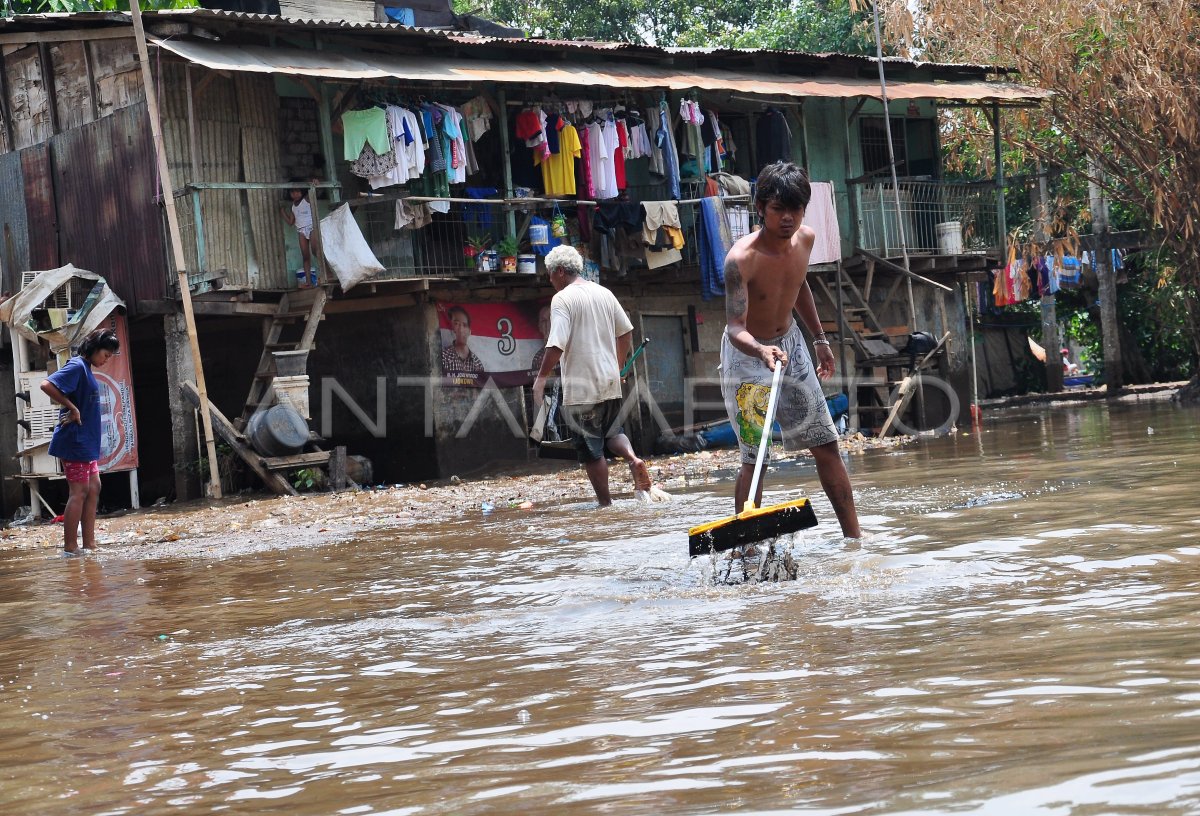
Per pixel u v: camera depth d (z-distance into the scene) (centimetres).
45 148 1506
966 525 538
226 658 374
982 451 1086
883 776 198
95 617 488
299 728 276
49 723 301
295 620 439
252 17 1294
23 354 1310
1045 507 584
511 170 1548
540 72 1467
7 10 1756
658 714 257
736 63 1752
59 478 1319
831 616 354
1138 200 2128
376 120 1353
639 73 1574
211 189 1346
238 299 1377
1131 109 1988
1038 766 195
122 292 1417
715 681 283
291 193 1418
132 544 855
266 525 906
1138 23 1916
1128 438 1096
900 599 373
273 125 1437
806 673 282
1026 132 2255
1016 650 286
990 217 2058
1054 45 1955
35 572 702
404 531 755
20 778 250
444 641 373
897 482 805
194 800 224
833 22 2909
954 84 1947
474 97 1526
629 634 355
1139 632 294
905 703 245
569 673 308
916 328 1981
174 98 1373
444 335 1498
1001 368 3062
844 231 1917
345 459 1347
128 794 232
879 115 1994
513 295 1572
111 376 1322
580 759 228
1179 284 2241
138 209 1391
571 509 822
